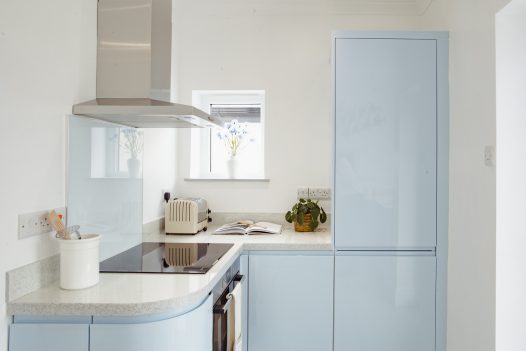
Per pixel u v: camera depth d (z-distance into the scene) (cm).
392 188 211
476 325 174
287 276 213
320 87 272
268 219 274
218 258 177
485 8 165
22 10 126
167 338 125
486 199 165
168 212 240
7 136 120
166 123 189
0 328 121
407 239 211
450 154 208
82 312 121
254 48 274
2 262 121
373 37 211
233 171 281
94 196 168
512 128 156
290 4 270
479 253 172
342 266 212
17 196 125
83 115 158
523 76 156
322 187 272
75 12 155
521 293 155
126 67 173
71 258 133
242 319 211
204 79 277
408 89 211
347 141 212
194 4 273
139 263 169
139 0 172
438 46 210
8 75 120
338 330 212
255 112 294
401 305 211
